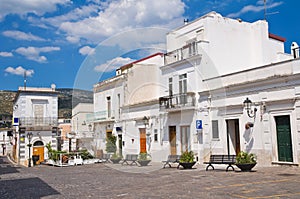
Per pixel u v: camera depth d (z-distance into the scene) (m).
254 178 7.88
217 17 14.66
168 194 5.97
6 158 29.72
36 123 24.16
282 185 6.65
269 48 15.89
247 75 11.74
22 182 9.13
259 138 11.15
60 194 6.57
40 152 23.70
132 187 7.07
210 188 6.54
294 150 10.03
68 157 16.25
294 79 10.05
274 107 10.68
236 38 15.10
